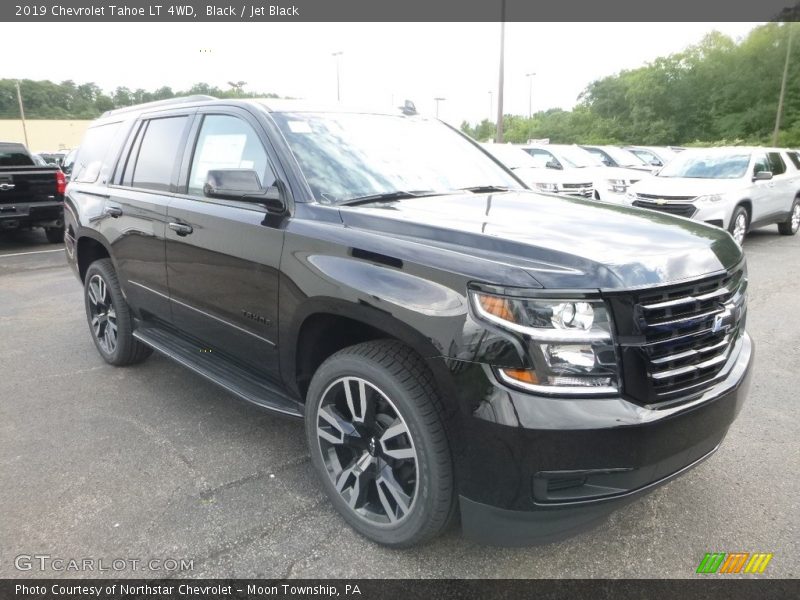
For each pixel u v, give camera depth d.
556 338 2.08
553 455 2.09
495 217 2.77
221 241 3.25
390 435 2.47
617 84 66.00
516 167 13.35
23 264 9.28
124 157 4.46
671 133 61.16
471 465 2.22
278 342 2.99
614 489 2.17
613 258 2.23
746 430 3.65
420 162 3.58
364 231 2.66
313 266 2.71
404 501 2.49
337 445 2.77
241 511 2.89
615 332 2.13
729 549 2.61
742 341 2.78
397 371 2.40
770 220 11.08
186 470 3.25
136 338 4.33
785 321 5.88
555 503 2.16
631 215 2.92
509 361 2.11
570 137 65.50
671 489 3.05
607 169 14.24
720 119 58.69
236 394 3.26
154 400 4.16
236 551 2.62
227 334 3.40
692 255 2.39
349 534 2.72
